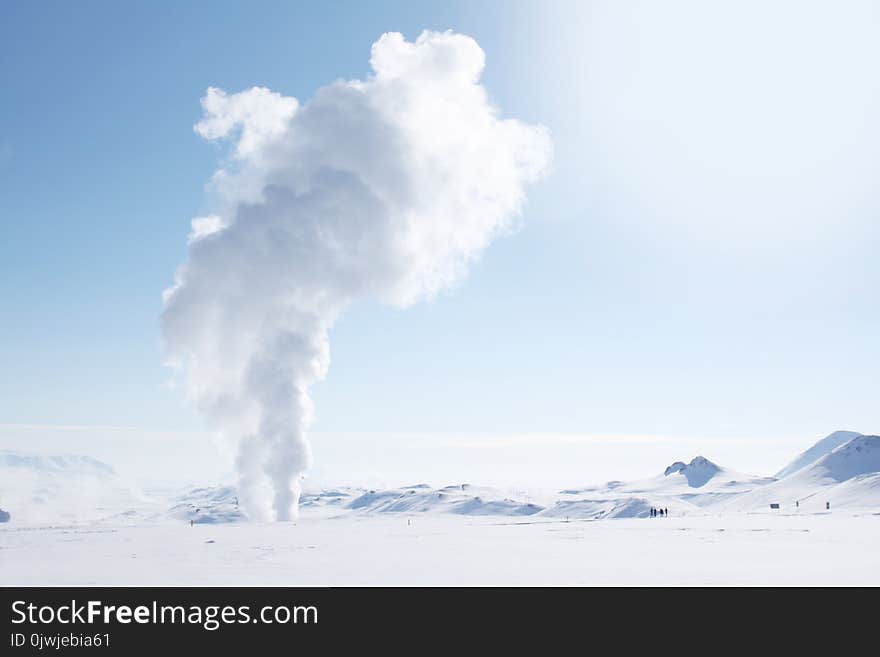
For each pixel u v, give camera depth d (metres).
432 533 104.19
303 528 129.12
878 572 42.50
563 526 132.75
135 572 46.78
